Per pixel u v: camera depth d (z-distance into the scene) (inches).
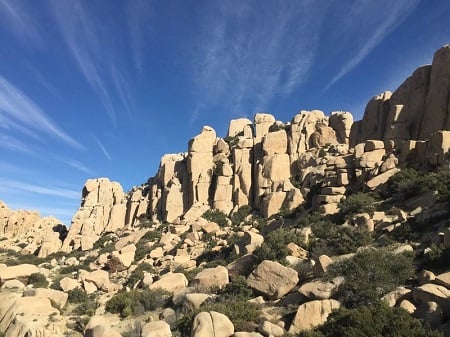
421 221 1264.8
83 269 2213.3
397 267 990.4
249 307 1059.9
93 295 1688.0
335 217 1646.2
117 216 3312.0
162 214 2962.6
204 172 2886.3
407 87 2150.6
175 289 1470.2
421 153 1759.4
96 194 3531.0
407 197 1530.5
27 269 1931.6
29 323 1058.1
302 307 917.8
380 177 1745.8
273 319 970.7
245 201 2637.8
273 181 2529.5
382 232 1327.5
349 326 715.4
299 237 1472.7
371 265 991.6
